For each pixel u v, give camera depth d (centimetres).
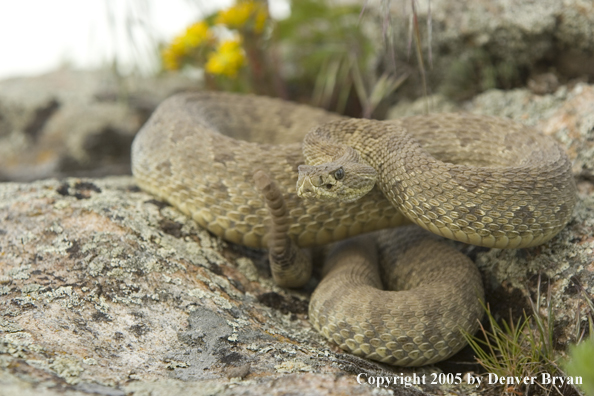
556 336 71
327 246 83
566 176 74
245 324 72
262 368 68
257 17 93
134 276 73
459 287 74
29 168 108
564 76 89
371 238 82
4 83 122
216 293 74
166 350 69
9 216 76
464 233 73
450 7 90
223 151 78
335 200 73
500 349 71
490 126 80
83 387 65
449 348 72
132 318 71
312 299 75
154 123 83
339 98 99
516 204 72
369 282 76
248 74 98
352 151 76
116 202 79
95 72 122
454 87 92
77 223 76
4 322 69
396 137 76
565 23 86
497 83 91
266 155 77
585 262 73
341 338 72
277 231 75
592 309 71
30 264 73
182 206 79
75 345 68
